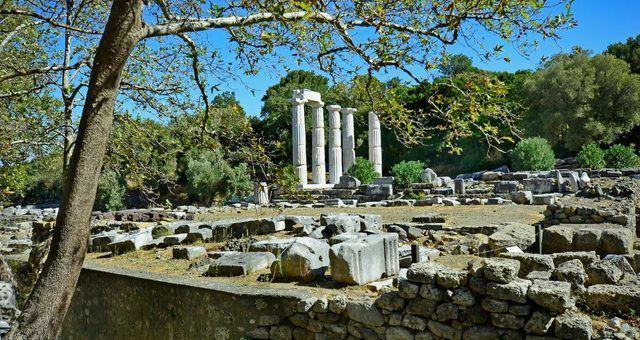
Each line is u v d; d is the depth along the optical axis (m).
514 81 42.03
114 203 33.25
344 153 35.72
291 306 6.25
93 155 5.02
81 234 5.00
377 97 6.70
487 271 5.04
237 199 37.84
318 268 7.45
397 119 6.58
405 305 5.52
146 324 7.63
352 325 5.80
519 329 4.85
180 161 36.44
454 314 5.18
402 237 11.11
